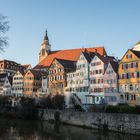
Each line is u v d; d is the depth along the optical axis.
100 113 68.75
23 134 63.53
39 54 183.50
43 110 93.44
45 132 66.44
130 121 60.84
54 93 119.50
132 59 85.69
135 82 84.25
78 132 65.56
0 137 59.00
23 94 144.50
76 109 84.31
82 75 107.62
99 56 101.44
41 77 143.12
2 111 107.12
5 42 44.72
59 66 122.38
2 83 163.00
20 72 149.12
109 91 93.25
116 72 91.25
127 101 86.25
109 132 64.56
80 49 149.25
